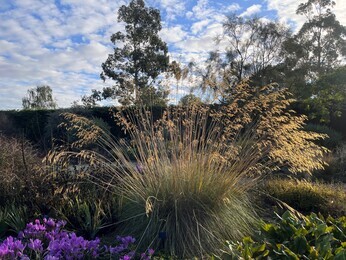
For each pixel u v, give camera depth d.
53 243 2.69
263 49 22.70
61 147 5.06
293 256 2.13
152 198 3.97
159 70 27.75
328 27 28.23
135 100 5.54
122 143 5.04
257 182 5.00
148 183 4.19
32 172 4.70
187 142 4.64
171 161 4.41
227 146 4.66
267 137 4.98
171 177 4.06
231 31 22.45
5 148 5.96
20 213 3.93
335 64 29.77
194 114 5.02
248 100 5.11
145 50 27.69
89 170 4.70
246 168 4.62
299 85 19.59
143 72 27.73
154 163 4.41
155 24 27.84
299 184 6.09
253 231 3.99
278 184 6.06
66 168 4.66
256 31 22.44
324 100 16.11
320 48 29.03
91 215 4.11
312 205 5.62
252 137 4.96
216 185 4.11
